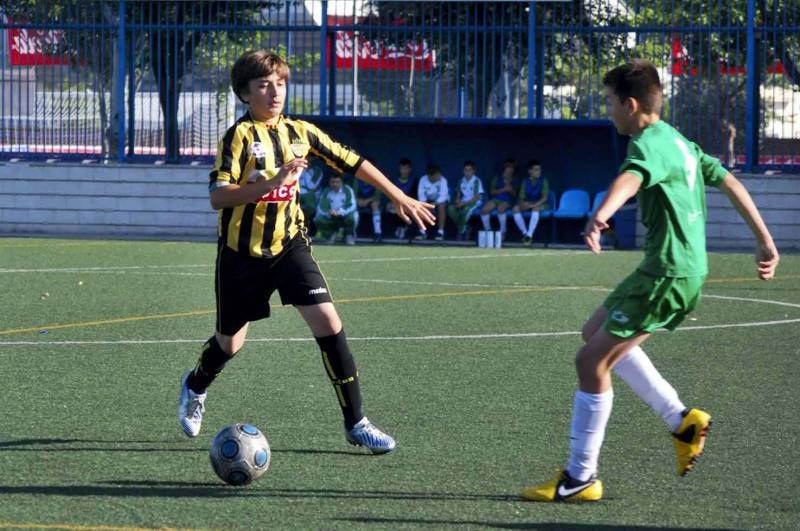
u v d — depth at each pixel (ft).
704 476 59.11
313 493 55.57
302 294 62.08
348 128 225.15
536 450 64.34
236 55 226.79
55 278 148.25
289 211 62.59
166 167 223.92
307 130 63.10
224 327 63.72
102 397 77.97
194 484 57.11
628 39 214.90
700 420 53.47
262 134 61.41
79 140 233.35
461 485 57.21
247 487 56.59
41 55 229.66
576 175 220.43
